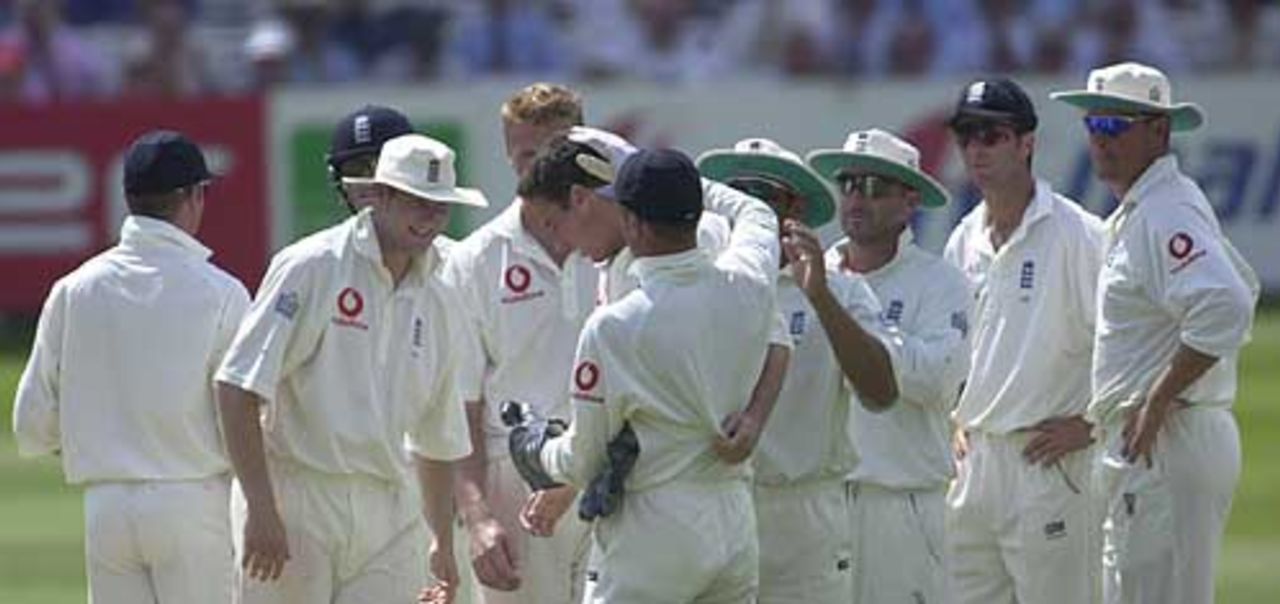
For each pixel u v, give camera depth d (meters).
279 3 96.69
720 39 95.75
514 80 94.56
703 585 30.88
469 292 35.41
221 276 34.72
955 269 34.88
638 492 30.70
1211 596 35.78
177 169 34.47
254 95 89.75
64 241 90.69
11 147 90.50
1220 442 35.47
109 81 95.19
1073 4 94.50
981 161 37.12
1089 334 37.28
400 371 33.00
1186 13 95.12
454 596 34.53
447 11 95.62
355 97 89.69
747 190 33.47
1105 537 36.25
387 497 33.28
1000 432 37.66
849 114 89.88
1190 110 35.75
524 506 35.50
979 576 38.34
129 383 34.38
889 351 32.66
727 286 30.70
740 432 30.75
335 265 32.53
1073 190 89.81
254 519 32.34
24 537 57.94
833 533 33.69
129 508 34.41
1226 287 34.50
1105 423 35.91
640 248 30.62
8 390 79.06
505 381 35.50
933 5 95.06
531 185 32.47
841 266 35.03
